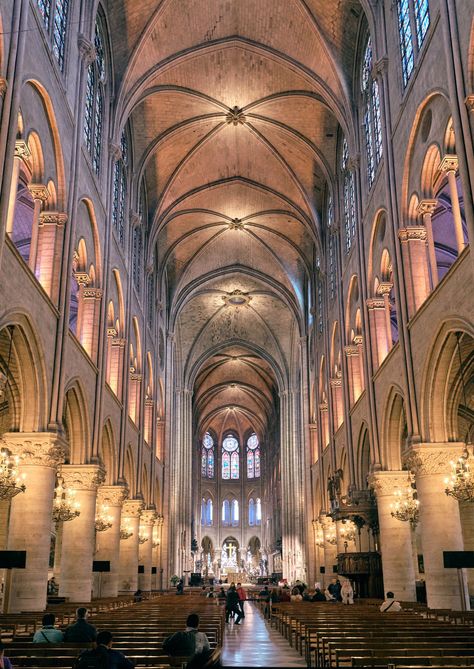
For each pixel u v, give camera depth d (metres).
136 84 27.80
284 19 27.31
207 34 28.44
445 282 16.38
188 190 38.62
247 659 14.48
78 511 20.92
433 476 17.94
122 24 25.80
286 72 30.31
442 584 17.20
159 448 43.53
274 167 37.19
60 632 10.08
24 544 16.31
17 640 11.04
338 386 33.81
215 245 45.62
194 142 35.31
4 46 14.23
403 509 21.73
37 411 17.02
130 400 32.97
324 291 36.41
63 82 19.27
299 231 42.19
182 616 15.09
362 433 26.58
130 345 30.12
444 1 16.00
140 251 35.41
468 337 16.88
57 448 17.11
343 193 31.55
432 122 17.81
